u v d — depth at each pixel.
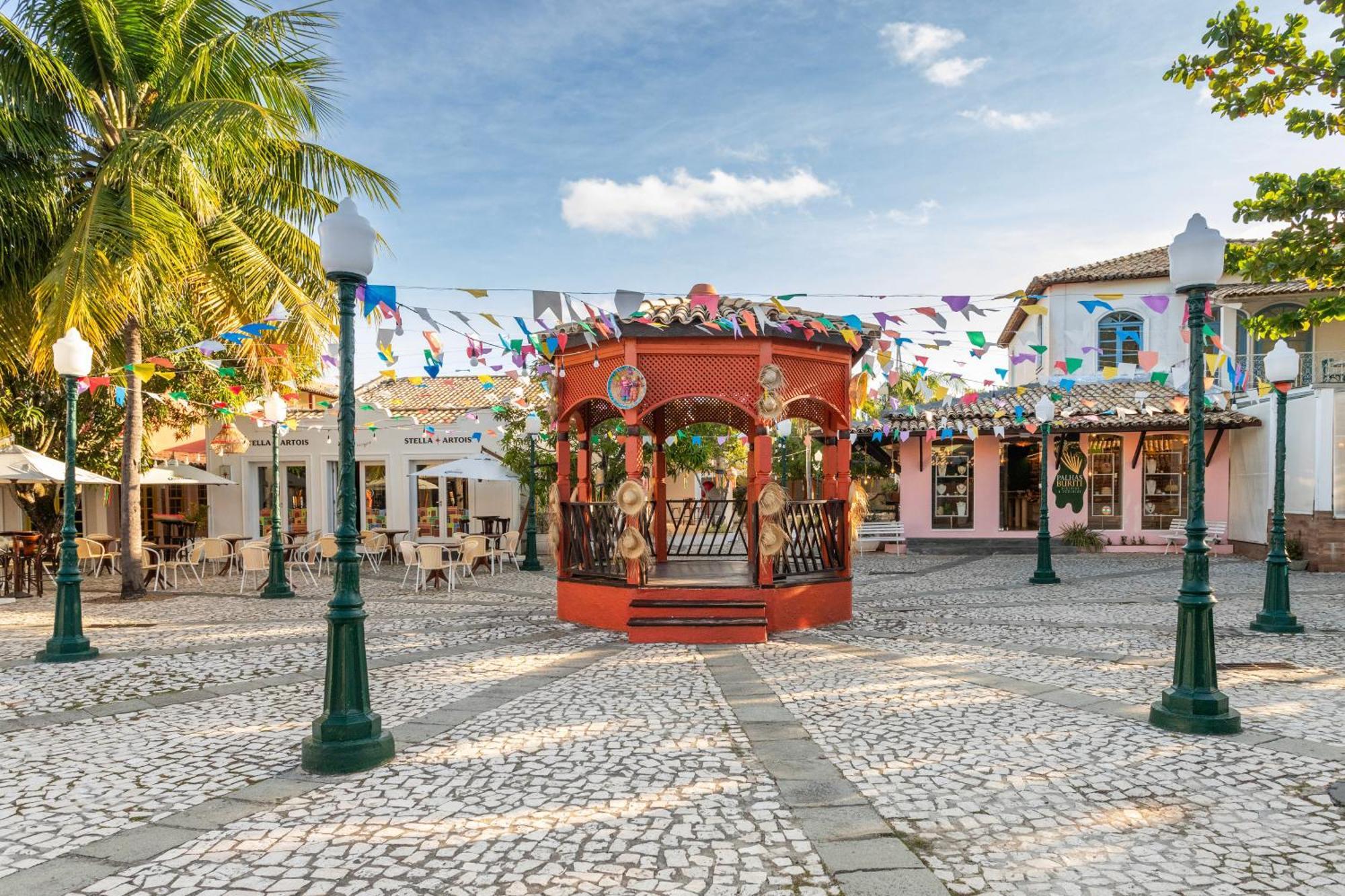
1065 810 3.99
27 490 16.91
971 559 17.42
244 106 10.65
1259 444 16.50
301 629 9.60
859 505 9.89
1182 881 3.26
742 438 19.89
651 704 5.98
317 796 4.27
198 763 4.84
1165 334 18.27
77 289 9.75
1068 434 18.34
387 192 12.78
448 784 4.43
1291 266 6.30
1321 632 8.74
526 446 18.14
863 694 6.25
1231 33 6.15
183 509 21.42
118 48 11.24
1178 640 5.45
